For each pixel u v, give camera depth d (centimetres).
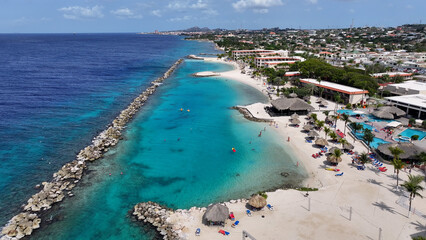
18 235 3547
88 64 18675
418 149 5147
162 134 7019
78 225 3781
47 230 3684
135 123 7812
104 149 6094
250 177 4959
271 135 6819
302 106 8150
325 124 7419
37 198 4275
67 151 6031
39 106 9069
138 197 4416
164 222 3759
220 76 15100
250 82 13438
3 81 12275
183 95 11044
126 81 13638
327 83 10844
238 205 4100
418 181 3847
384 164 5234
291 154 5775
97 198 4381
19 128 7212
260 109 8944
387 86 10356
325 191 4372
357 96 9081
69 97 10300
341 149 5866
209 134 7000
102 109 9038
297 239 3359
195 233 3525
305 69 12638
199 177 5000
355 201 4088
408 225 3553
